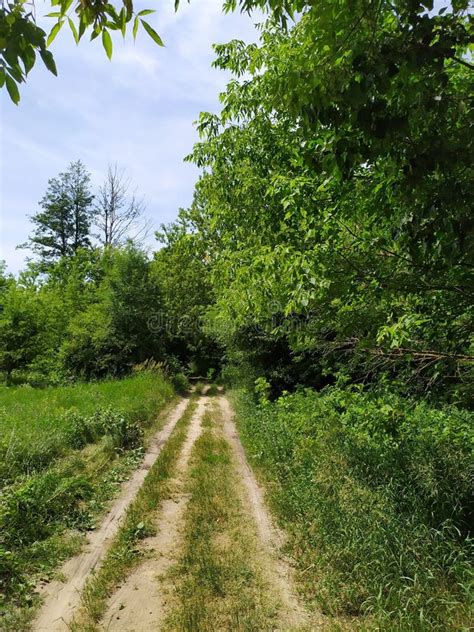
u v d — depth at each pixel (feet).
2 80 5.12
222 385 78.79
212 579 12.67
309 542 14.60
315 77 6.30
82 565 13.79
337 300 11.71
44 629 10.64
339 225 11.97
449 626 9.64
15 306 62.18
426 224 7.47
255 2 7.13
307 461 20.62
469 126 6.56
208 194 28.12
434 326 11.73
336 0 5.70
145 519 17.19
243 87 23.34
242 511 18.12
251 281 15.47
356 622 10.64
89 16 5.31
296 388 37.65
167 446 28.99
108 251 83.51
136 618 11.12
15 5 4.98
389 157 7.33
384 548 12.41
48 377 61.11
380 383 14.57
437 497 14.37
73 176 124.26
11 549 13.85
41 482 17.21
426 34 5.54
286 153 21.67
